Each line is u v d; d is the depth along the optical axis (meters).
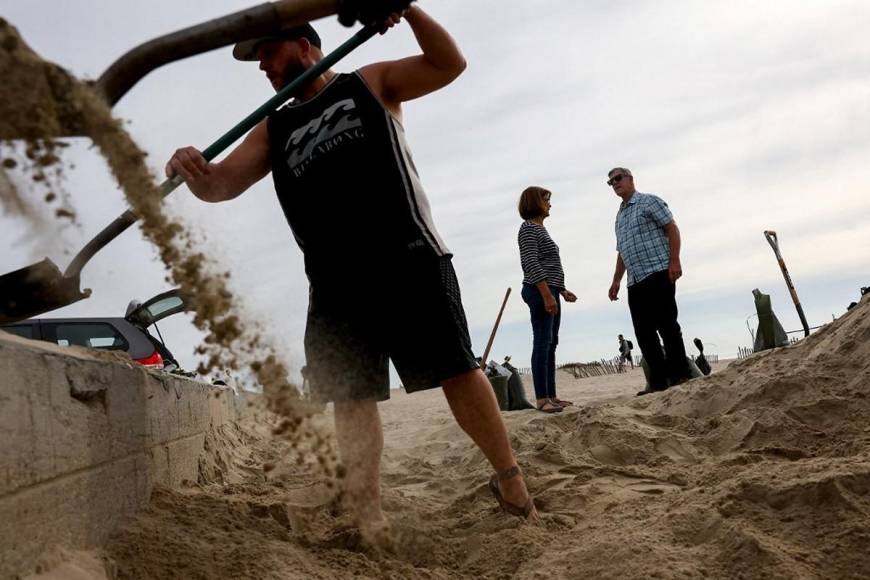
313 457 2.52
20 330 6.41
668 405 4.54
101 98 1.77
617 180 5.64
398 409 10.29
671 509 2.25
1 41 1.53
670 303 5.42
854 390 3.67
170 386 2.87
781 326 6.51
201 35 1.92
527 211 5.79
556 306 5.68
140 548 1.93
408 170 2.37
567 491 2.90
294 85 2.31
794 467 2.27
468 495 3.04
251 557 1.99
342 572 2.06
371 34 2.24
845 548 1.82
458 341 2.35
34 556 1.54
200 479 3.37
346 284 2.38
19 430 1.51
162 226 1.87
